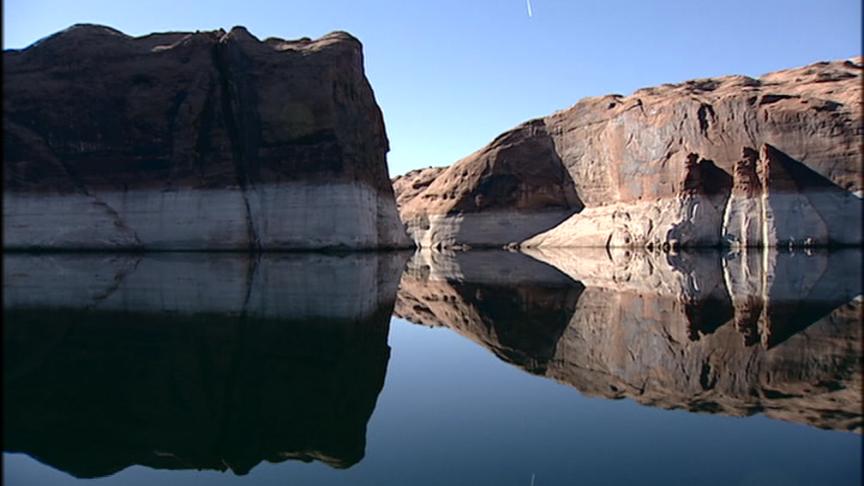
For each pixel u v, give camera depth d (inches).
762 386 323.0
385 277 1087.0
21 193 1796.3
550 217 3014.3
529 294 815.7
